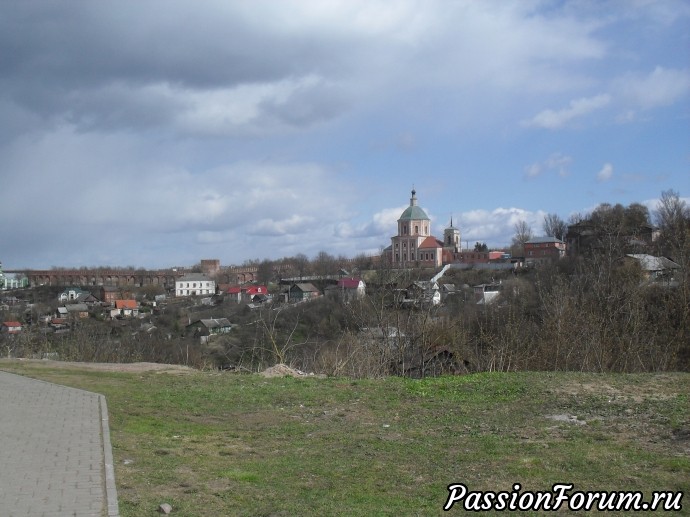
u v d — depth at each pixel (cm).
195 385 1416
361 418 1061
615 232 4566
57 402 1152
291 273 9100
